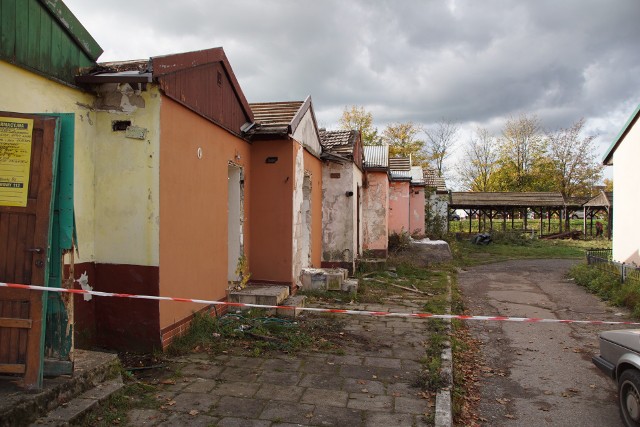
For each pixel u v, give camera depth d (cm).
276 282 900
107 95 556
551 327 834
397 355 605
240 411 423
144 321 555
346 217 1288
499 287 1289
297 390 478
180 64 582
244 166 862
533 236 3120
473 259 2038
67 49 516
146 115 547
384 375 531
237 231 856
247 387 481
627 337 447
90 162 554
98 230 561
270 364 552
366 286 1119
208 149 689
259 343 614
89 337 552
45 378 399
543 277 1480
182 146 605
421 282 1248
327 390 481
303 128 998
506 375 591
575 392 535
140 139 549
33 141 375
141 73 528
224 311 744
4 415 327
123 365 521
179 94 590
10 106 442
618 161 1287
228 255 820
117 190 557
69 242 396
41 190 373
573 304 1041
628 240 1212
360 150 1505
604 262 1319
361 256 1546
